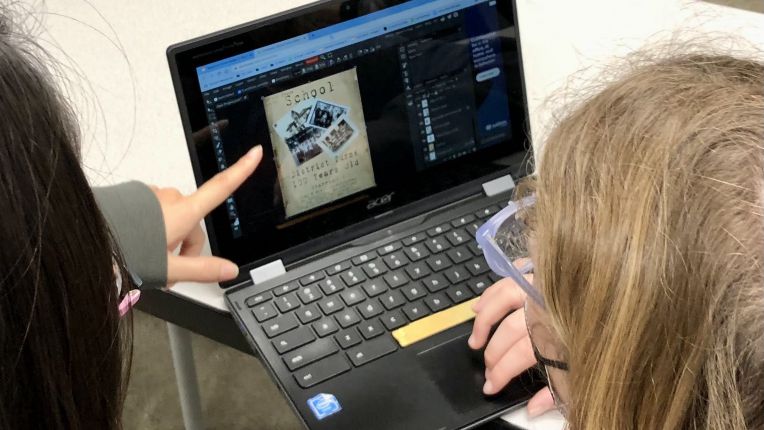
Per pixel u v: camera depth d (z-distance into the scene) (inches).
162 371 63.7
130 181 32.2
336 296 29.9
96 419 19.7
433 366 27.5
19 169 15.7
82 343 18.2
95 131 37.1
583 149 17.8
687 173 15.9
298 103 30.7
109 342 19.5
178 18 42.8
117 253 20.3
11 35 17.1
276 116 30.4
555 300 18.3
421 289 30.0
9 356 16.5
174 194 32.7
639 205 16.2
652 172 16.3
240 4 43.6
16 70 15.9
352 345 28.3
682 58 19.2
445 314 29.1
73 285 17.3
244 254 30.9
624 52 38.0
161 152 36.6
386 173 32.5
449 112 32.9
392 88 31.9
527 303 22.8
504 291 27.6
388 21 31.5
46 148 16.2
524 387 26.6
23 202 15.8
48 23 42.2
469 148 33.5
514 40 33.4
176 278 30.7
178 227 30.8
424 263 31.0
